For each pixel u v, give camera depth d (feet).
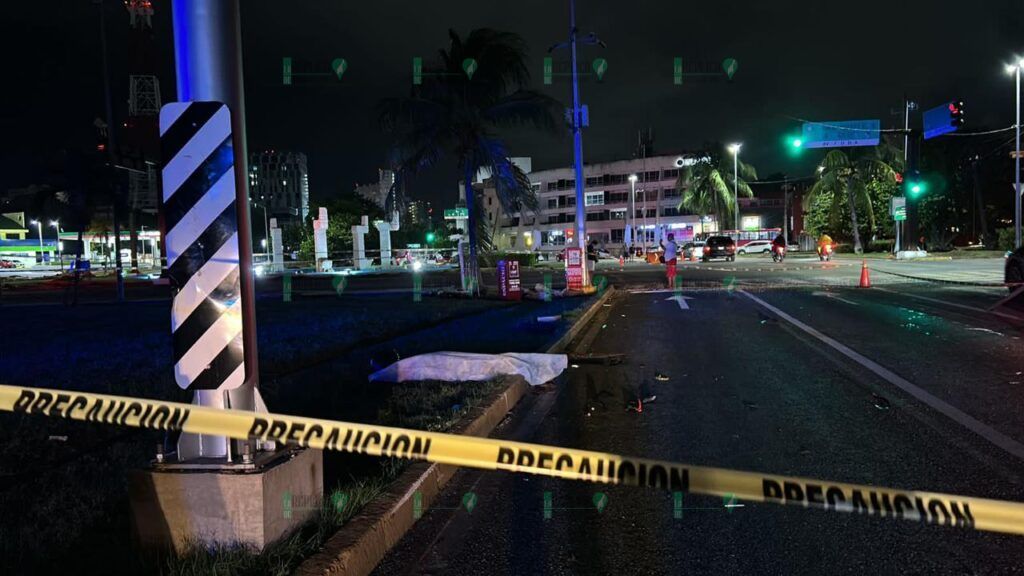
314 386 23.08
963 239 189.78
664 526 12.77
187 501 10.63
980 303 47.29
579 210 66.18
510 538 12.44
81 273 112.57
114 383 23.20
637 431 19.01
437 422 18.20
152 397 21.01
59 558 10.59
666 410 21.24
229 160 11.09
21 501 12.86
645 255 187.52
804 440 17.70
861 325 38.40
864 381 24.40
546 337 34.45
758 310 47.91
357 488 13.16
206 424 9.68
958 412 19.98
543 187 342.03
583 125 65.72
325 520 11.77
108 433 17.61
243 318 11.31
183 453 11.16
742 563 11.25
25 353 31.01
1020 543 11.73
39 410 9.76
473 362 24.90
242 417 9.64
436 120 62.13
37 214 108.99
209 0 11.20
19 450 15.96
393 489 13.28
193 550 10.53
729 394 23.09
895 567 10.99
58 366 27.22
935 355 28.81
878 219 171.42
